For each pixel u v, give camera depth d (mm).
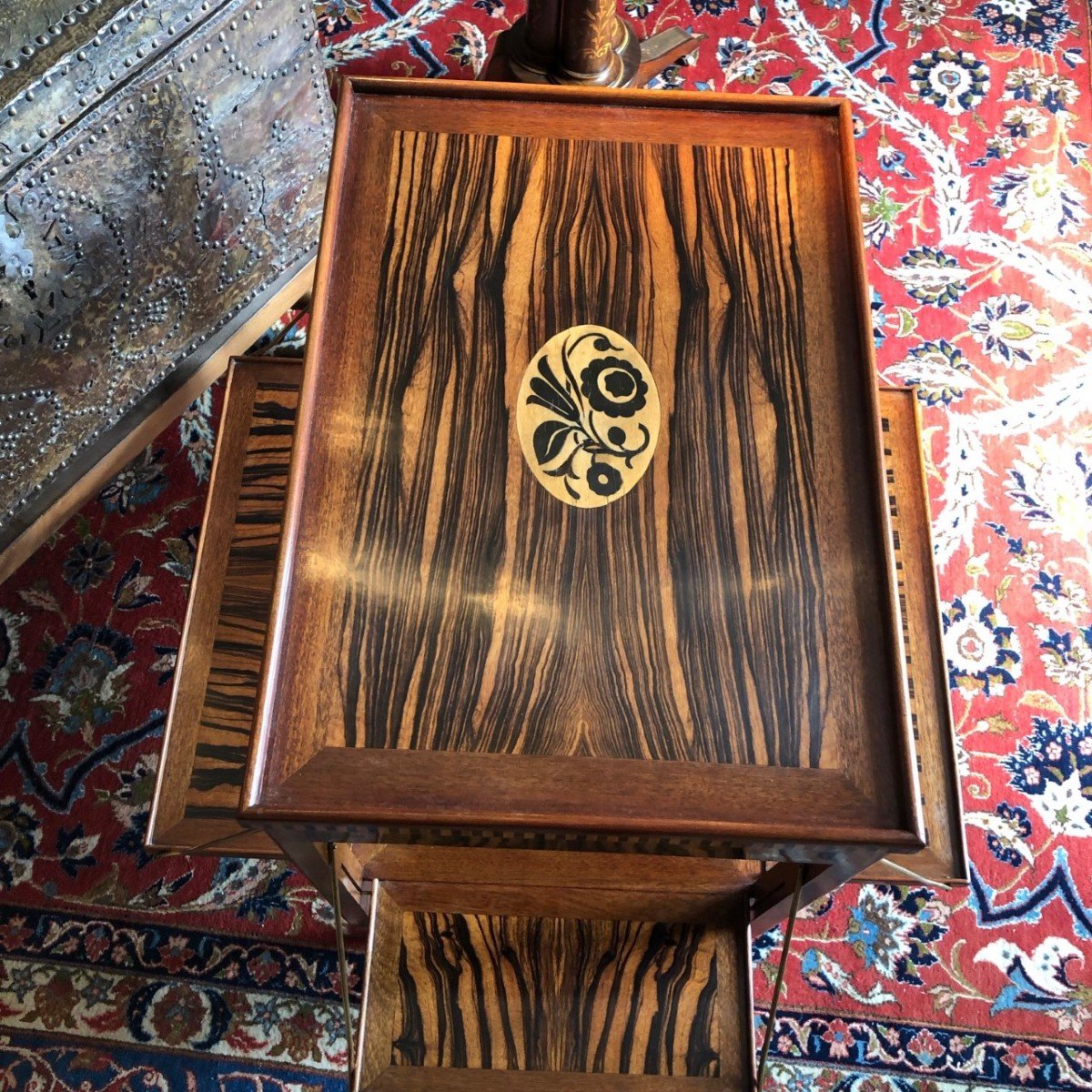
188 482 1447
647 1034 1026
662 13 1764
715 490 810
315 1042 1176
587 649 756
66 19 956
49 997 1188
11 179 949
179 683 1022
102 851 1260
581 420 830
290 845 788
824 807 714
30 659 1350
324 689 739
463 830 712
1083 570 1412
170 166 1100
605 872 1080
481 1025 1031
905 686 740
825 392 842
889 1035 1186
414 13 1747
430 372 842
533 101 950
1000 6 1790
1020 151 1680
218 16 1056
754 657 757
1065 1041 1183
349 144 925
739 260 889
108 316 1136
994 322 1559
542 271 880
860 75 1729
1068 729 1329
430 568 778
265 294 1414
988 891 1250
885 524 789
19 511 1217
